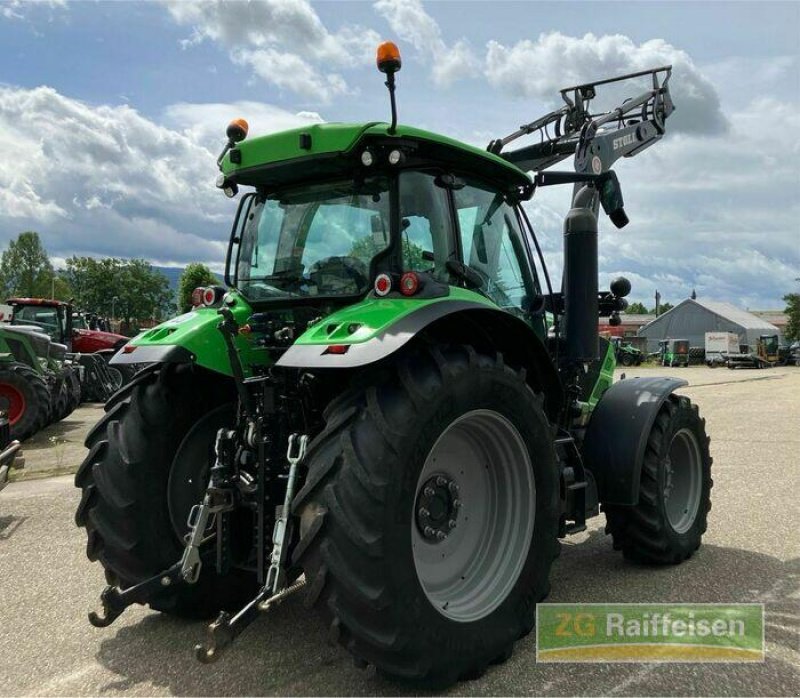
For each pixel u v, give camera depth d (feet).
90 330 69.41
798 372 122.21
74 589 13.33
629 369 143.54
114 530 11.09
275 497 10.09
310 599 8.65
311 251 11.50
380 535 8.55
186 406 11.83
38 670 10.14
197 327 11.25
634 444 13.67
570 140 18.65
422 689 9.37
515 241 13.67
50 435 35.76
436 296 9.75
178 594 11.46
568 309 13.94
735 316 200.64
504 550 10.79
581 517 13.05
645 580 13.75
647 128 20.93
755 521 17.92
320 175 11.52
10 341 35.22
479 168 12.37
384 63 9.83
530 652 10.62
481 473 11.07
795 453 28.50
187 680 9.76
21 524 17.74
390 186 10.76
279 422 10.20
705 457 15.76
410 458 8.91
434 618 9.12
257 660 10.32
